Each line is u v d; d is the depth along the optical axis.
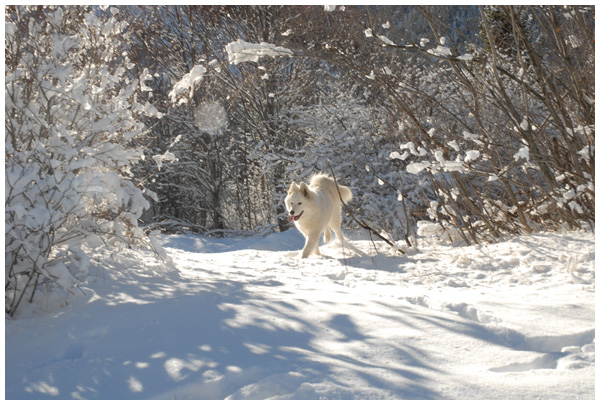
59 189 3.39
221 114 17.17
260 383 2.01
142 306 3.27
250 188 22.91
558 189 5.61
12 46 3.97
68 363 2.37
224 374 2.14
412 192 11.15
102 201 4.26
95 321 3.01
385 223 10.38
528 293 3.69
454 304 3.23
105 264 4.55
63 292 3.55
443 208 7.03
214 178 19.53
